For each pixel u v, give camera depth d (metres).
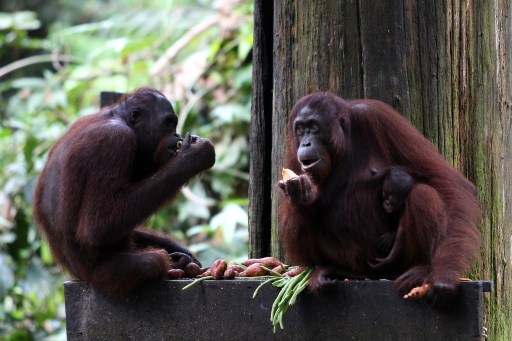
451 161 7.79
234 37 15.77
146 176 8.57
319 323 6.58
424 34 7.70
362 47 7.73
